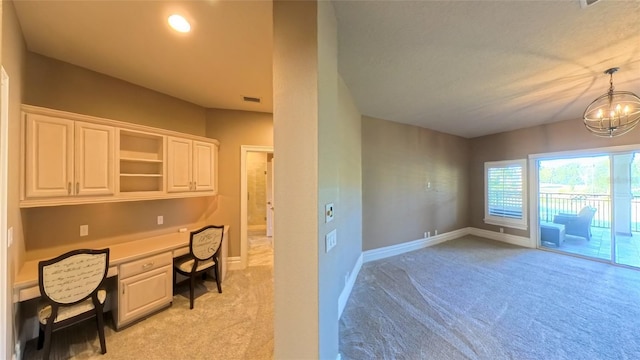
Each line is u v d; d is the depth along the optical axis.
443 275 3.33
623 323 2.20
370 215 3.97
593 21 1.69
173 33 1.89
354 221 3.24
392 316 2.34
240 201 3.72
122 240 2.65
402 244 4.40
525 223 4.78
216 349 1.92
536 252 4.38
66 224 2.27
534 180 4.66
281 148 1.40
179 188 2.87
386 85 2.78
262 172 7.12
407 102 3.36
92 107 2.45
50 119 1.92
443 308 2.48
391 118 4.14
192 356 1.84
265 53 2.17
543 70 2.41
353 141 3.21
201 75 2.59
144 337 2.05
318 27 1.34
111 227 2.56
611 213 3.78
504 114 3.94
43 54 2.14
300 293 1.37
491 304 2.55
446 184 5.26
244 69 2.46
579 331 2.09
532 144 4.70
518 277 3.25
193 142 3.03
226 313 2.43
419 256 4.18
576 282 3.08
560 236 4.48
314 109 1.34
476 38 1.90
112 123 2.27
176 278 3.04
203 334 2.10
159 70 2.47
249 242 5.32
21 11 1.63
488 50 2.07
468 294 2.78
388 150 4.24
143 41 1.99
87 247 2.39
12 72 1.59
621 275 3.30
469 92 2.99
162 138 2.73
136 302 2.24
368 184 3.95
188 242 2.70
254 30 1.85
